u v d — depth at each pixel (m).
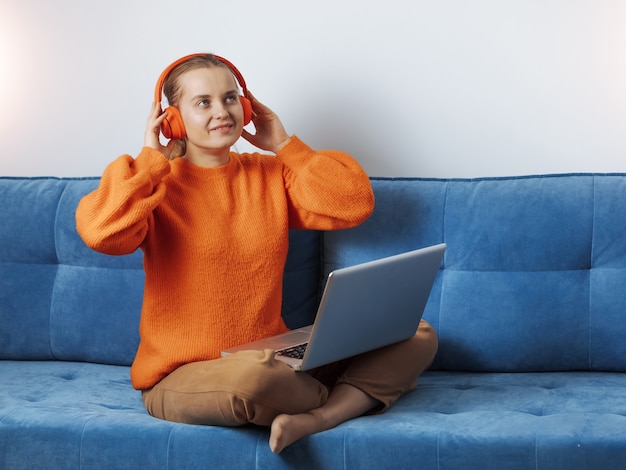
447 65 2.60
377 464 1.79
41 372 2.35
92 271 2.45
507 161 2.61
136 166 2.14
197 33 2.71
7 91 2.83
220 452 1.82
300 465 1.81
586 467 1.74
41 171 2.85
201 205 2.18
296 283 2.42
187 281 2.12
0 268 2.49
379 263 1.90
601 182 2.30
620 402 1.96
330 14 2.63
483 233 2.31
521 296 2.27
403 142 2.64
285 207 2.28
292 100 2.69
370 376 2.00
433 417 1.89
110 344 2.42
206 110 2.19
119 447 1.85
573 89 2.55
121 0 2.73
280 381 1.82
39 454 1.89
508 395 2.06
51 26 2.78
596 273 2.27
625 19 2.50
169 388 1.96
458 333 2.29
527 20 2.55
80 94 2.79
